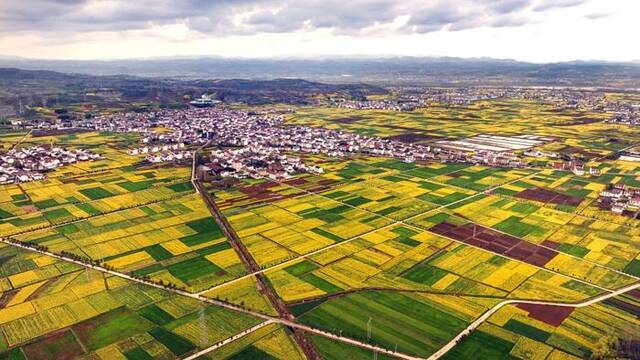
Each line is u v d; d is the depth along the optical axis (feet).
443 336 398.01
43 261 543.39
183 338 395.55
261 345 385.91
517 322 417.08
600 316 426.10
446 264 533.14
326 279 498.28
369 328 407.44
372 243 592.60
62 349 381.81
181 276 506.07
